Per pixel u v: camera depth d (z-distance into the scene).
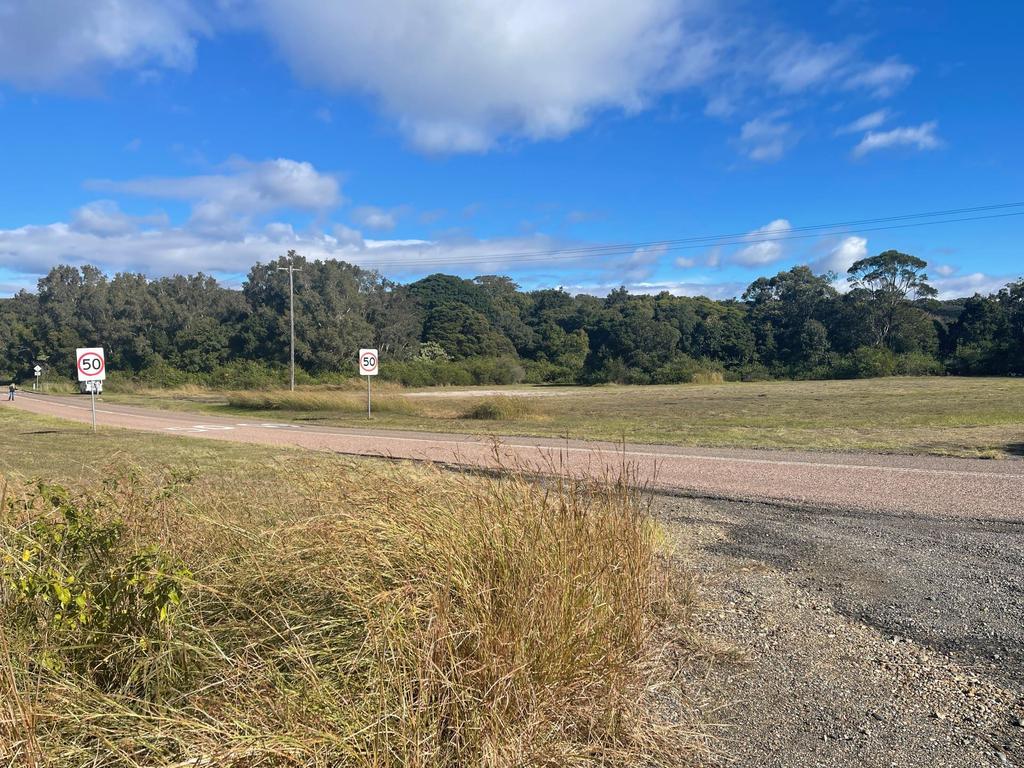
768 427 18.69
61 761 2.22
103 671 2.68
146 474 4.67
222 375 65.12
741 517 7.43
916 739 2.90
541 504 3.82
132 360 86.88
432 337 87.00
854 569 5.45
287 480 4.67
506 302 119.38
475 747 2.39
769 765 2.70
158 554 2.91
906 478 9.81
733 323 81.56
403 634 2.57
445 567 2.99
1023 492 8.59
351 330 74.62
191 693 2.50
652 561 4.32
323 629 2.80
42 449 13.48
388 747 2.25
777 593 4.83
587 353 85.88
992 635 4.06
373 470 4.25
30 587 2.61
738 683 3.39
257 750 2.16
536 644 2.80
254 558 3.17
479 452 12.97
